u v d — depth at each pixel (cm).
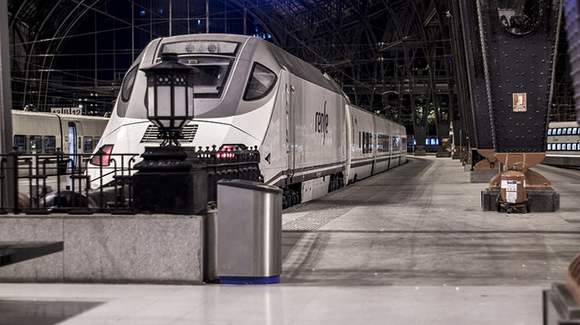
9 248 508
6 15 834
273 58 1484
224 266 717
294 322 539
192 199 713
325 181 2119
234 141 1304
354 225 1262
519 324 520
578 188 2327
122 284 716
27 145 3388
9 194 816
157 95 733
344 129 2447
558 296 305
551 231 1148
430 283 722
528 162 1495
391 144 4497
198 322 544
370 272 805
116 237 716
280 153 1463
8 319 561
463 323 525
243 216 711
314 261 889
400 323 530
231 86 1373
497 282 724
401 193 2177
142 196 720
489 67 1485
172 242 710
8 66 833
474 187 2453
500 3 1462
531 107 1485
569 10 276
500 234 1121
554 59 1466
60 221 723
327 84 2162
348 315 561
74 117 3919
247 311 582
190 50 1418
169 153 721
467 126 3875
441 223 1288
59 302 629
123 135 1305
